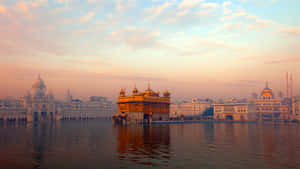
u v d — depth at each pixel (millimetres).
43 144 40625
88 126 100188
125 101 120750
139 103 115812
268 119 158875
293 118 142500
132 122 116250
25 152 32656
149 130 71250
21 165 25172
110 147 36562
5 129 82562
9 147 37406
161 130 71000
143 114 115375
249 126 95250
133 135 55094
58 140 46344
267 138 48281
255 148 34781
